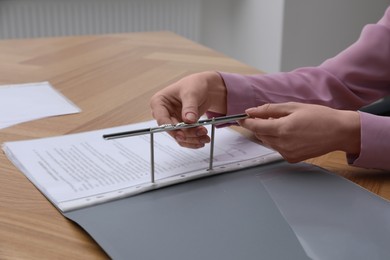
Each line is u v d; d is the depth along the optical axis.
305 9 2.12
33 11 2.17
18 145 0.67
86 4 2.24
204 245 0.44
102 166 0.61
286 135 0.59
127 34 1.51
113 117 0.81
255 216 0.49
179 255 0.43
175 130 0.60
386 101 0.83
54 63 1.16
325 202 0.52
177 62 1.19
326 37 2.23
